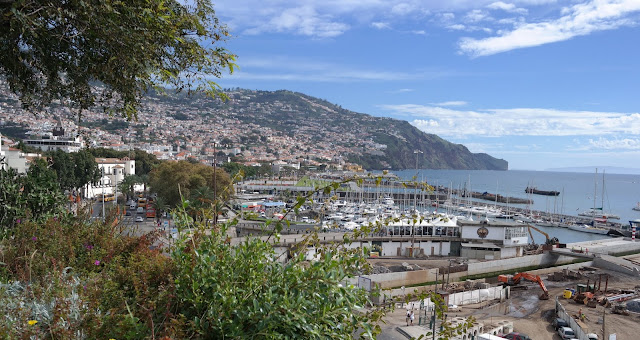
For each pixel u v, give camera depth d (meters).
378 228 3.94
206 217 3.81
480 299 37.00
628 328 30.23
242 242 3.81
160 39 5.12
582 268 50.84
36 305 3.33
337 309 3.30
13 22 3.95
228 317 2.92
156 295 3.34
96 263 4.98
